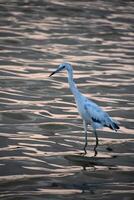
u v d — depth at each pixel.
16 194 12.10
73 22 35.78
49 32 32.16
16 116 17.73
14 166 13.80
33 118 17.66
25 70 23.70
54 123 17.33
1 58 25.52
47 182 12.86
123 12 41.06
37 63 24.98
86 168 13.89
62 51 27.70
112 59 26.77
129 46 30.11
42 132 16.50
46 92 20.69
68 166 14.02
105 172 13.66
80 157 14.69
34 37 30.55
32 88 21.11
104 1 46.06
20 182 12.82
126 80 23.05
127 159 14.66
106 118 15.58
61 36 31.28
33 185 12.66
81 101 15.71
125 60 26.75
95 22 36.38
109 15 39.34
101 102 19.73
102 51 28.41
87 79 22.88
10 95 20.03
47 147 15.32
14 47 27.94
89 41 30.59
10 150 14.91
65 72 23.88
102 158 14.69
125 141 16.06
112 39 31.67
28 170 13.60
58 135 16.34
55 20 36.12
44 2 43.19
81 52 27.81
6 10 38.66
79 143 15.82
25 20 35.38
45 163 14.12
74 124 17.38
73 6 42.06
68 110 18.70
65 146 15.49
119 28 34.94
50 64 24.97
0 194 12.08
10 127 16.75
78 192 12.34
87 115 15.57
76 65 25.05
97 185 12.80
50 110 18.58
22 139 15.81
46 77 22.81
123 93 21.08
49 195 12.09
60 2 43.66
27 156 14.55
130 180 13.19
